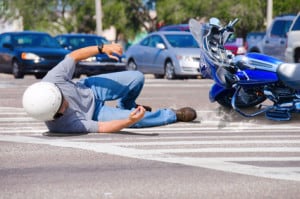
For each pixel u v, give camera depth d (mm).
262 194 10664
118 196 10602
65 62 16453
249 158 13516
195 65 39938
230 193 10734
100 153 14008
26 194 10773
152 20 82125
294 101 18609
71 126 16422
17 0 87562
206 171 12289
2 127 18188
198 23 18531
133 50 44781
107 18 81125
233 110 20281
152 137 16156
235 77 18484
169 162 13102
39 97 15836
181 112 18562
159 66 42031
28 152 14227
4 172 12367
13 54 41438
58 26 86438
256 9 72938
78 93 16484
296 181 11484
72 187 11180
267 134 16844
